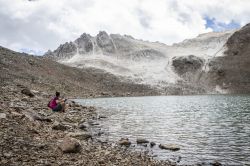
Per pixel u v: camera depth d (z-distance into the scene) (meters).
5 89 44.12
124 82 199.62
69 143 15.57
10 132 16.38
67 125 25.38
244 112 43.62
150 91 181.50
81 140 20.75
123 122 32.94
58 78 133.62
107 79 185.25
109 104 68.69
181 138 23.45
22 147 14.16
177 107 58.97
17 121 19.97
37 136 17.45
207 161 16.64
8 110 22.61
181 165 15.87
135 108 55.50
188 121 34.28
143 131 26.80
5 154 12.56
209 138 23.27
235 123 31.56
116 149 18.81
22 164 11.85
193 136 24.28
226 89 198.75
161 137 23.94
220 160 16.77
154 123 32.44
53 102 34.81
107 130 26.97
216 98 105.12
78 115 35.84
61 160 13.52
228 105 61.62
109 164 14.17
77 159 14.14
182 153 18.52
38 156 13.37
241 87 196.88
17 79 91.06
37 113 26.62
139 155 17.44
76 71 169.88
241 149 19.17
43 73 129.62
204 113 44.16
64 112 35.28
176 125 30.81
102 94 134.00
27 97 42.12
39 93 58.53
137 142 21.67
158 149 19.56
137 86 188.62
